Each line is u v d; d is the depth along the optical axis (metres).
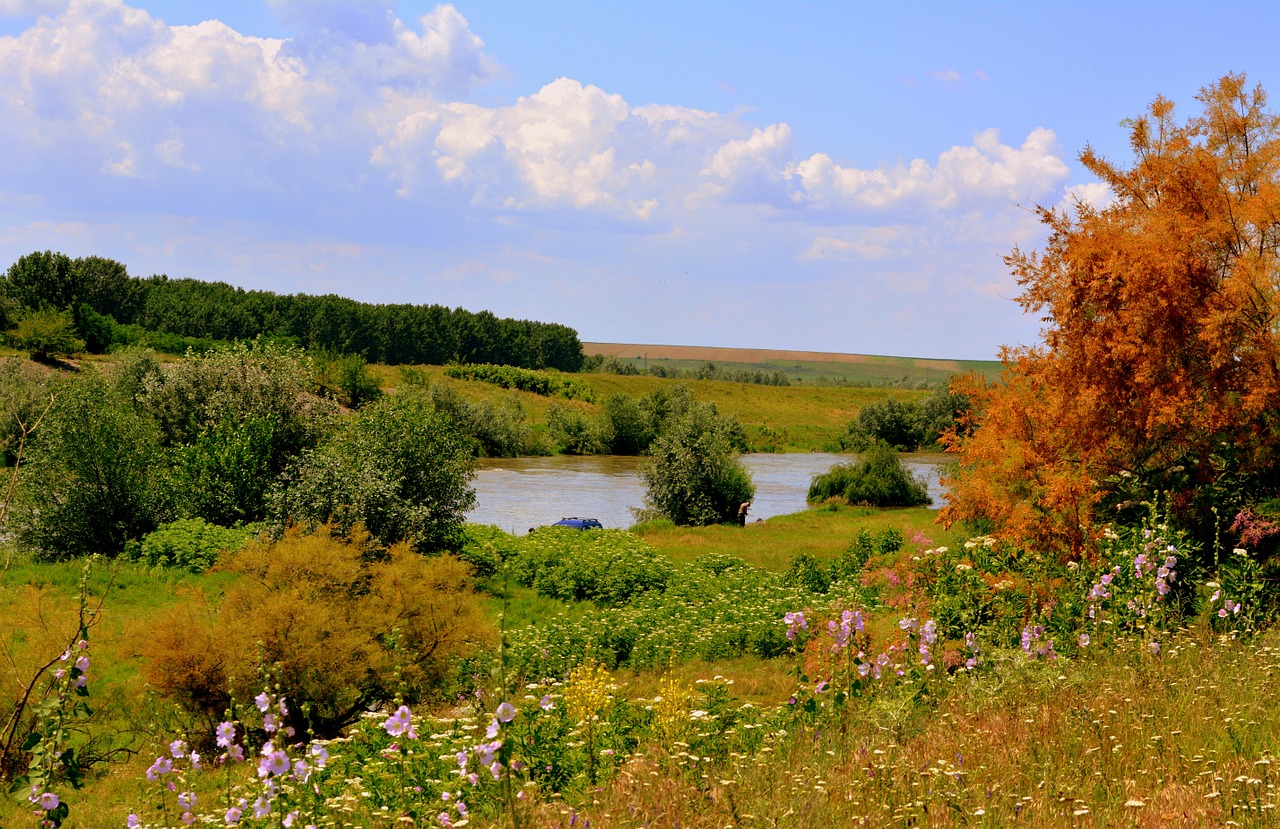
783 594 23.05
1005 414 14.47
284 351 40.16
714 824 4.83
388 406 30.55
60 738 5.94
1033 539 13.10
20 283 103.62
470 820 5.71
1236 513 12.19
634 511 45.97
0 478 29.95
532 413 110.12
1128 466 13.78
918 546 18.59
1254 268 12.51
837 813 4.86
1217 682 6.75
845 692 7.21
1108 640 8.16
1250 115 14.27
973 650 8.12
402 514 27.39
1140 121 15.02
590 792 5.79
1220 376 13.04
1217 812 4.50
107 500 30.55
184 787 6.48
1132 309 13.28
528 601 25.27
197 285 144.25
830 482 57.31
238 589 16.38
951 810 4.74
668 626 19.27
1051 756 5.58
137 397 38.50
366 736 8.38
